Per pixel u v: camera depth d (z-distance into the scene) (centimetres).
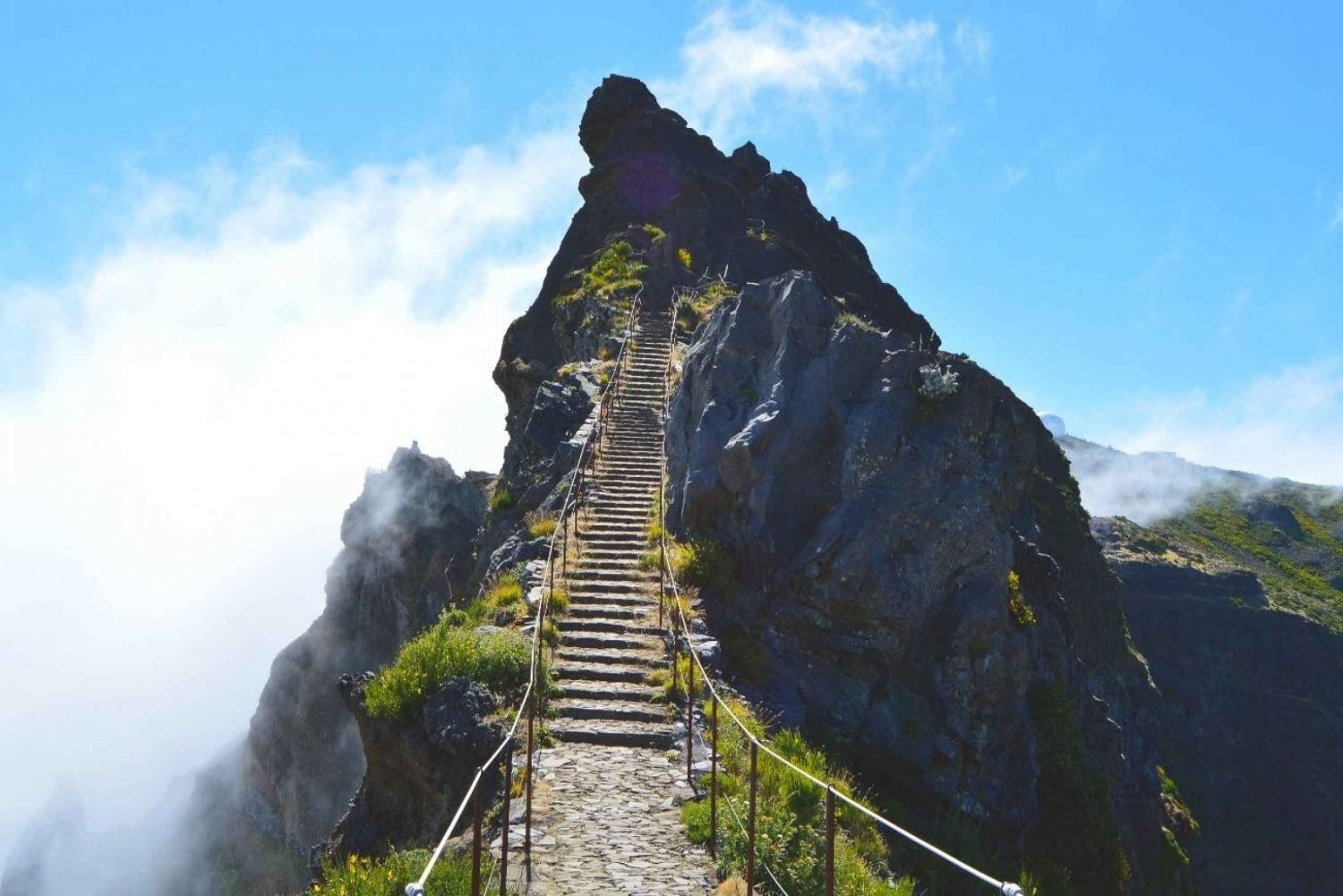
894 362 2406
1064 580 4209
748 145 6644
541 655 1720
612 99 6719
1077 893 2144
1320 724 11200
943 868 1678
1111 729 2816
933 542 2247
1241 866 10062
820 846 1177
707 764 1456
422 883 610
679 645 1853
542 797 1350
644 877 1145
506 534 2912
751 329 2566
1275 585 13825
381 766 1639
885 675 2138
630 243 5250
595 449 2927
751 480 2255
